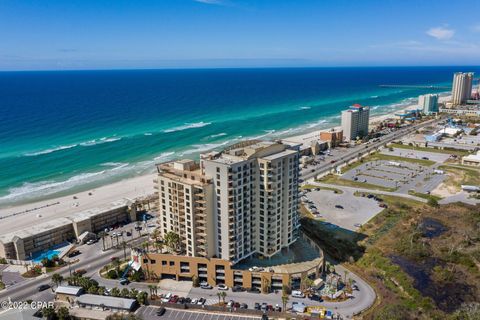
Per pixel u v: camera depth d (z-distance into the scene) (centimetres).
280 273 13762
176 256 14312
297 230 16200
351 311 12731
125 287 14212
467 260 15950
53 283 14538
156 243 15462
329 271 15075
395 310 12431
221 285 14200
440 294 13975
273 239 14650
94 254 16812
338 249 17012
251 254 14838
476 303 13150
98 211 19500
